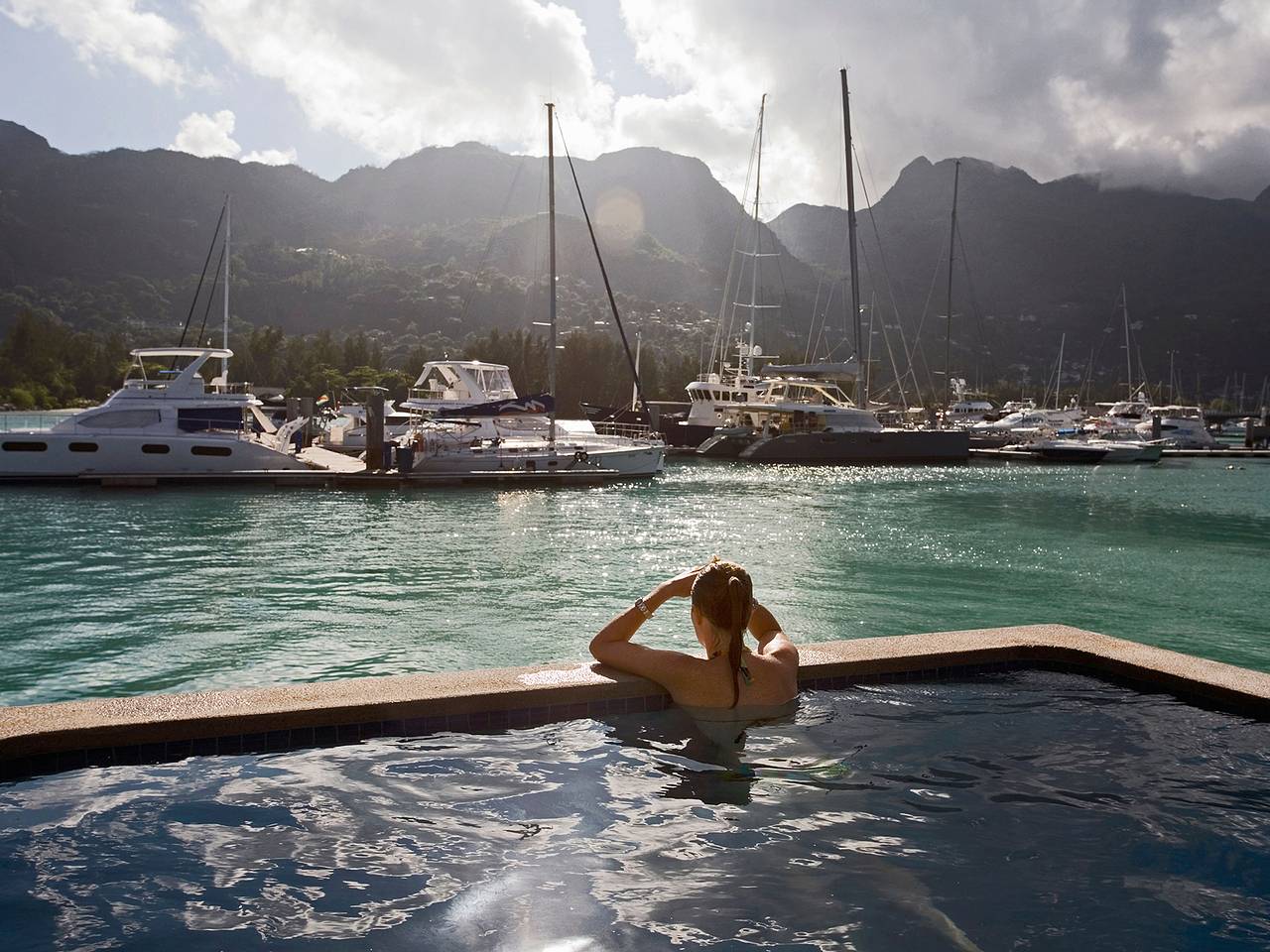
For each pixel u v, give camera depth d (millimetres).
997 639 5324
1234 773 3623
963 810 3230
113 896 2531
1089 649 5133
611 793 3381
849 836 3010
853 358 58875
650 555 18188
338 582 14695
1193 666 4766
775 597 13930
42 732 3527
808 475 44312
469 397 43625
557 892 2588
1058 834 3025
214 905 2488
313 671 9070
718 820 3135
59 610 12234
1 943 2270
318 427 56125
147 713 3756
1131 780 3537
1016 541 21453
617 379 128250
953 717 4332
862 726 4184
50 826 3029
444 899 2537
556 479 34625
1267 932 2361
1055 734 4098
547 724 4180
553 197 38062
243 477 31844
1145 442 62656
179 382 32750
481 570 16062
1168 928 2381
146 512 24984
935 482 41531
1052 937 2336
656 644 10133
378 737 3969
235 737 3787
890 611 12930
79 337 164750
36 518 23453
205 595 13438
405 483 32219
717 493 34219
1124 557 18922
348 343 160000
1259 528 24797
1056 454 58656
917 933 2350
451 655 9758
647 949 2260
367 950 2250
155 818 3107
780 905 2512
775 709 4316
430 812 3189
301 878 2670
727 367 63781
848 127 58438
